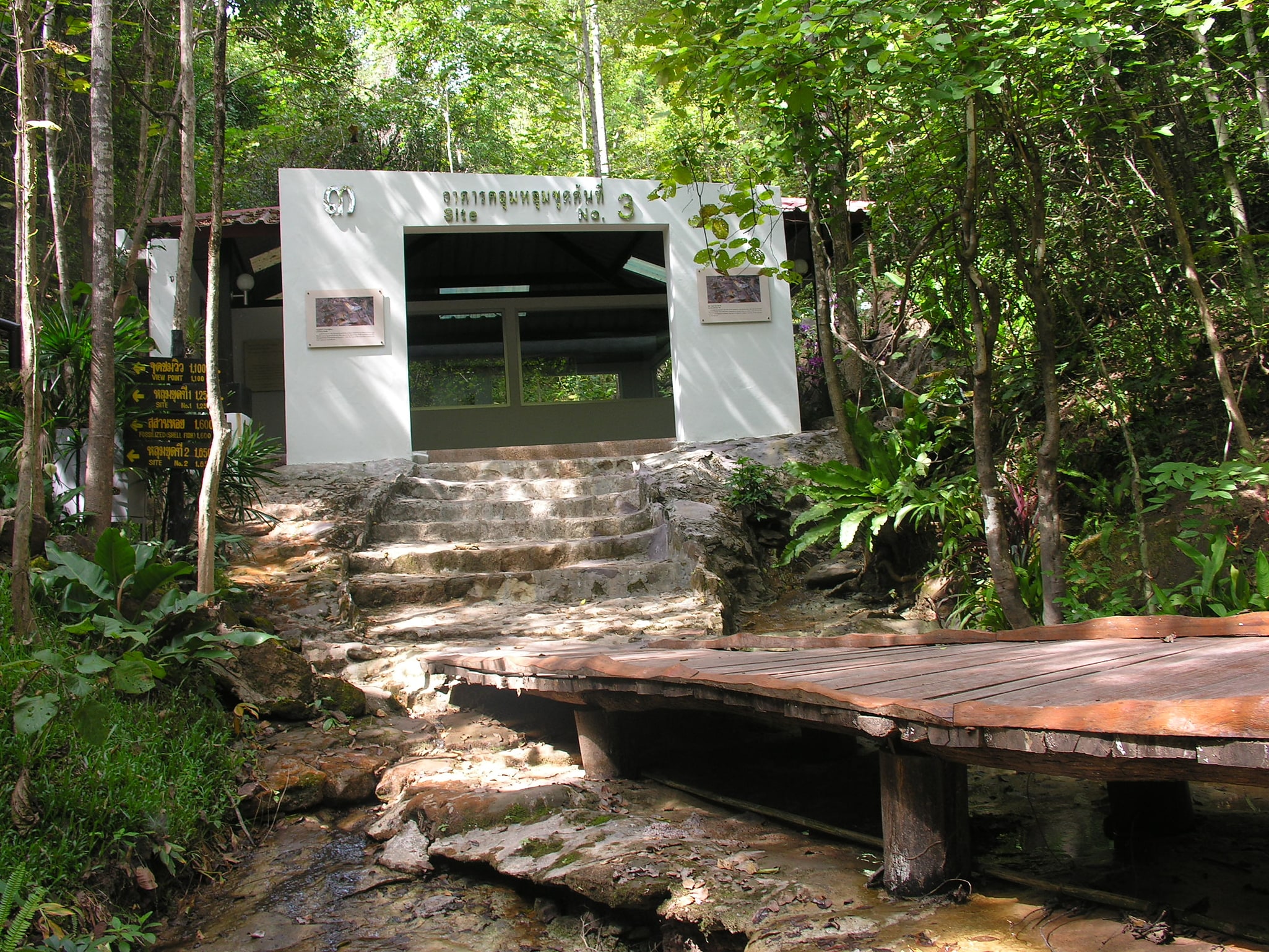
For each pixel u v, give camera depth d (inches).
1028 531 252.2
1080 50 183.3
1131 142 240.8
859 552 323.6
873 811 138.9
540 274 524.4
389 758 171.5
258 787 153.6
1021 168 226.4
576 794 147.8
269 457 300.7
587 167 797.2
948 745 91.8
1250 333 251.4
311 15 616.1
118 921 109.3
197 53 642.2
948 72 179.3
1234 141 248.2
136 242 257.1
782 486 345.4
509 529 318.3
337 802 159.2
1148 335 255.8
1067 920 93.9
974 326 203.3
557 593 275.3
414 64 761.6
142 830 125.9
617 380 529.0
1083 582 223.6
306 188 378.3
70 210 356.8
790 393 411.8
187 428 232.5
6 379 257.3
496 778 161.8
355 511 313.7
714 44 195.0
